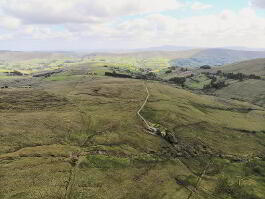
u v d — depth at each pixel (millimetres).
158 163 73375
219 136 102375
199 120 113500
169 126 100938
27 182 51375
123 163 68562
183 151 84812
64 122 88375
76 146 73375
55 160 62469
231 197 63531
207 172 75188
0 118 82812
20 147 66250
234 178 73812
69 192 51219
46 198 47719
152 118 106500
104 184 57062
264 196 66188
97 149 73312
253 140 104750
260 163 86438
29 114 92188
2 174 52469
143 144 83000
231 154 89812
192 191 62281
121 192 55500
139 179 62656
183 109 124500
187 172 72125
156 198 56250
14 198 46062
